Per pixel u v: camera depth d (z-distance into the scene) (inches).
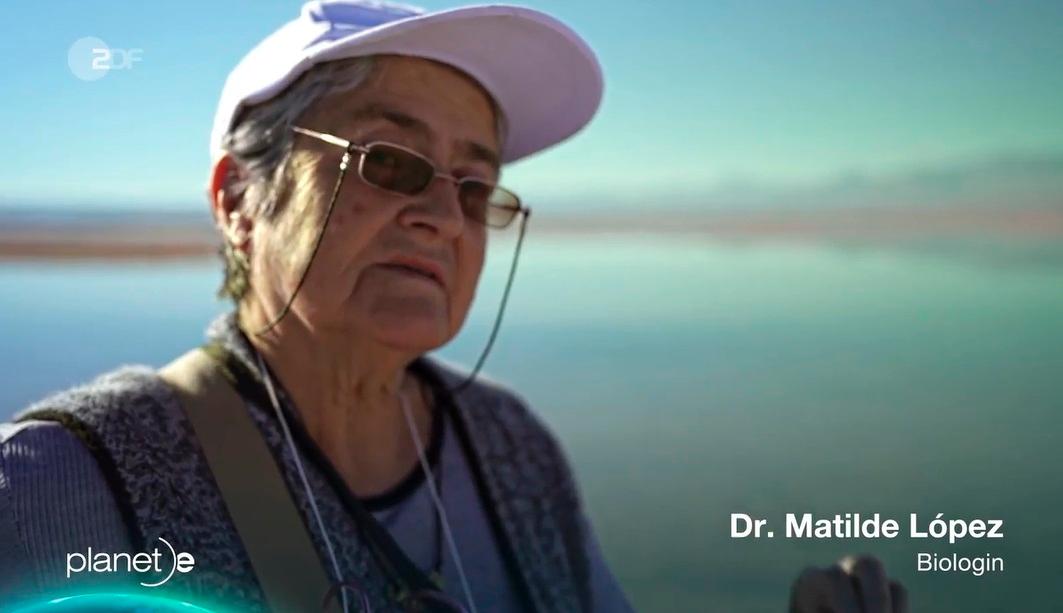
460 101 50.0
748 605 89.5
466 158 50.1
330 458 49.6
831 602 48.8
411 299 46.4
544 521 57.3
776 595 91.4
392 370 49.6
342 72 46.7
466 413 57.8
